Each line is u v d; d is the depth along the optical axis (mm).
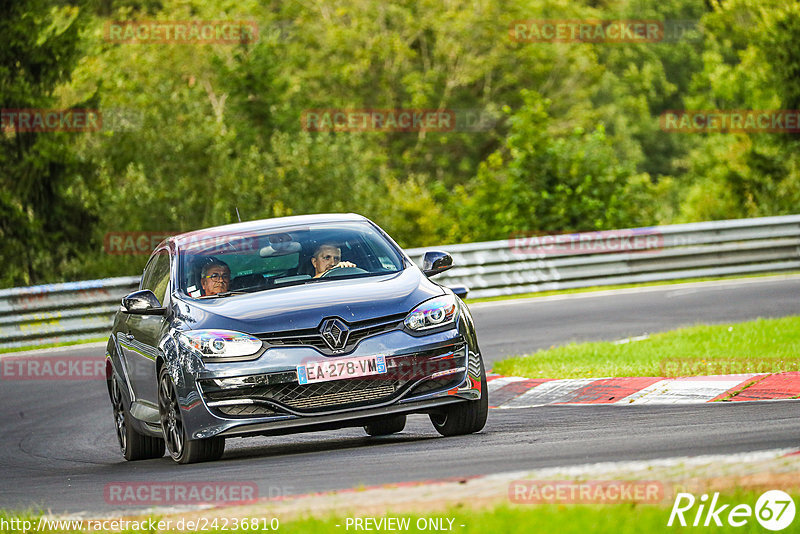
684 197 193750
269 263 30359
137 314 30016
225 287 29766
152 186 130125
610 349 44375
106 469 30938
